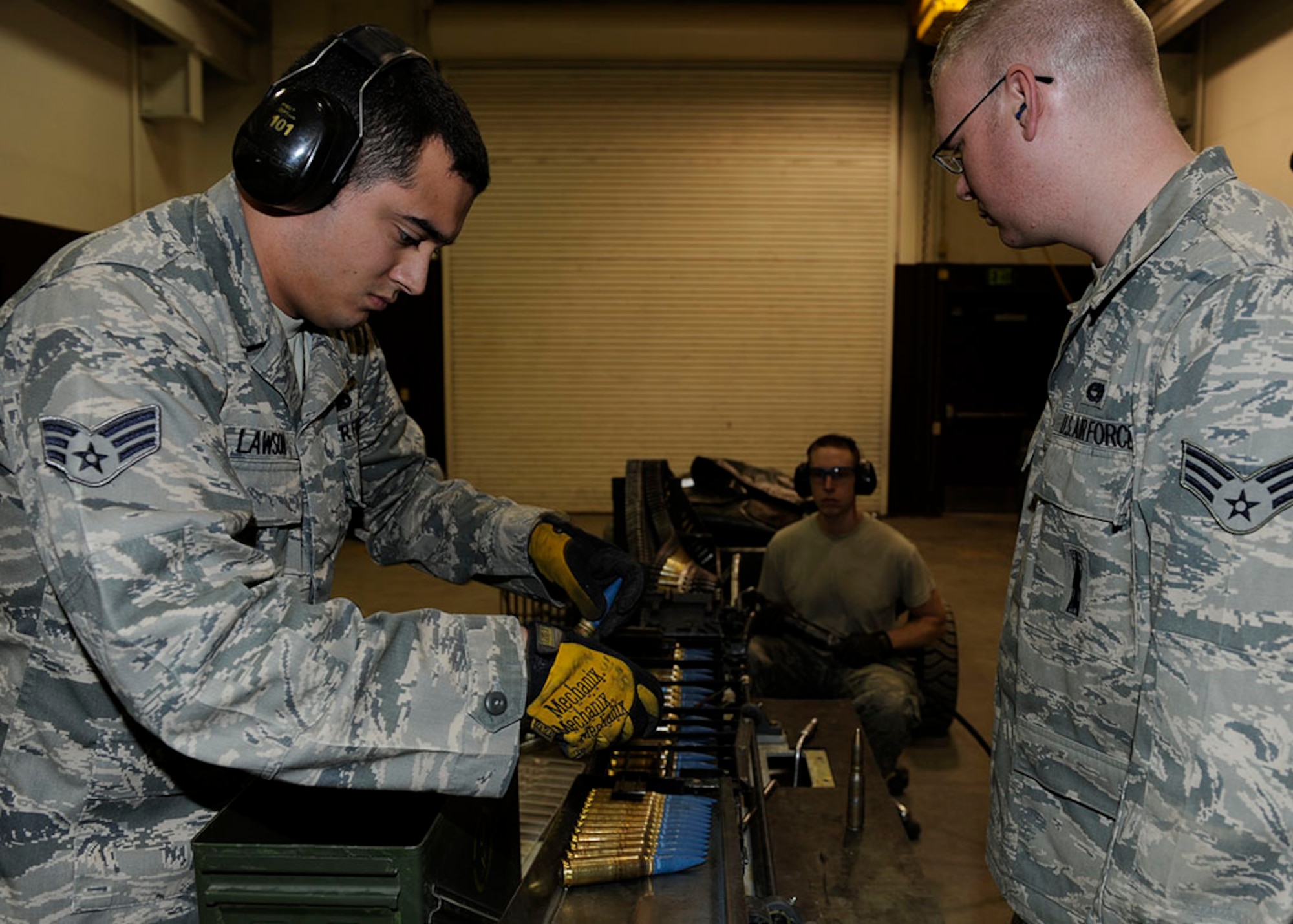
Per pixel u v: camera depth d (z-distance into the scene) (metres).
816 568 3.31
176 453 0.89
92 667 0.98
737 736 1.38
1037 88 1.03
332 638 0.88
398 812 0.98
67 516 0.82
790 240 7.55
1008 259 7.52
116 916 1.03
